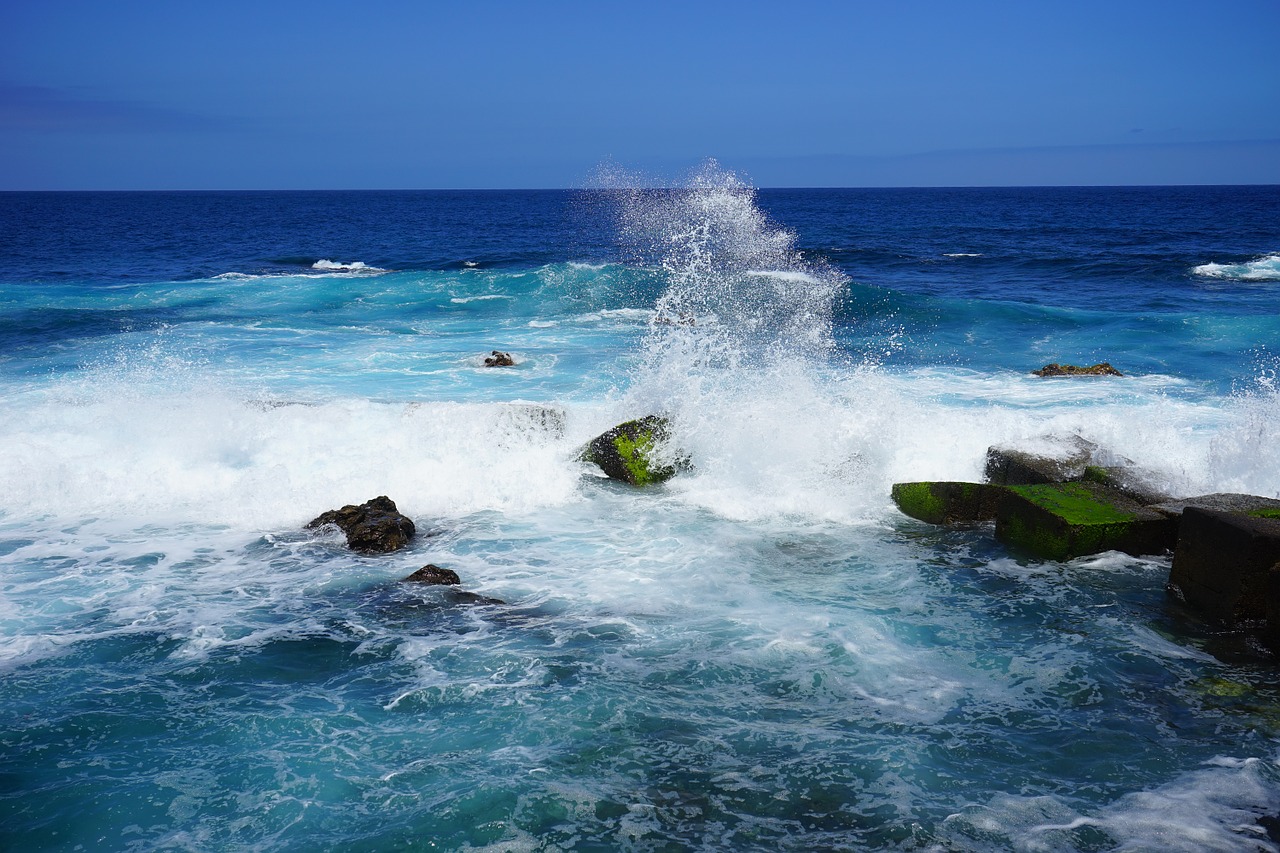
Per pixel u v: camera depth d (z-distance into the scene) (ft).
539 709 17.72
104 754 16.28
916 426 34.58
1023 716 17.67
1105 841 14.02
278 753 16.31
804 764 16.03
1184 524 23.06
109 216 278.46
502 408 34.99
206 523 28.07
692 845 13.99
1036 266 107.14
